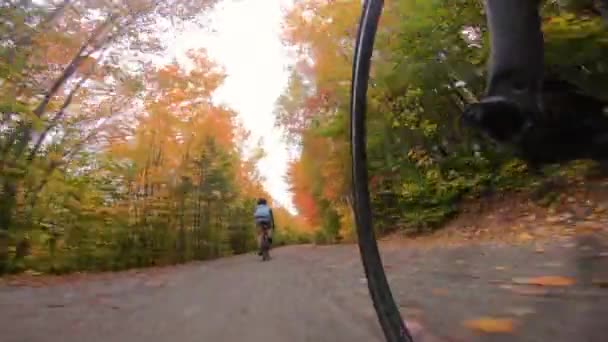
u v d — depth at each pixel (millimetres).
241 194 22922
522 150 946
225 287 4723
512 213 7691
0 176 7758
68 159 8953
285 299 3369
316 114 14891
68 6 7918
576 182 6695
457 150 8859
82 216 9570
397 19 7504
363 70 1159
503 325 1834
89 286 5871
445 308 2215
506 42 897
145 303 3758
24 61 7379
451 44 7094
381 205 10219
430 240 8125
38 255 8695
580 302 1995
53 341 2371
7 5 7016
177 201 14398
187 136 13898
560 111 912
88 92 8875
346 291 3516
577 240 4148
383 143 9203
